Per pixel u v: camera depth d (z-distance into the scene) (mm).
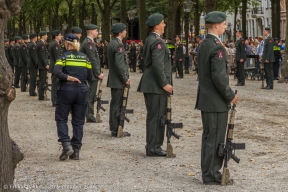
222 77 8102
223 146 8344
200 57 8367
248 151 10961
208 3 28188
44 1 53719
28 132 13859
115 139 12625
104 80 32594
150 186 8453
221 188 8273
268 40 23578
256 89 23953
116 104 12859
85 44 14195
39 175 9211
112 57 12609
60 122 10391
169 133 10461
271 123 14422
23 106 19469
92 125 14641
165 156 10641
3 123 6504
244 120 14992
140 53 38406
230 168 9602
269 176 9016
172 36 39188
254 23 82438
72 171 9516
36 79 22781
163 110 10469
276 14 40406
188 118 15797
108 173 9352
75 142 10531
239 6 53281
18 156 6730
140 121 15312
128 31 61344
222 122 8336
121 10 44406
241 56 25766
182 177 9016
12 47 28500
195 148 11406
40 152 11234
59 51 18875
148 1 57375
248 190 8172
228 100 8203
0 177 6531
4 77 6277
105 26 50125
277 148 11227
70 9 62562
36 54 22453
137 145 11891
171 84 10430
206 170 8469
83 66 10398
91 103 15102
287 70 27078
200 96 8375
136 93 23391
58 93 10383
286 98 20141
